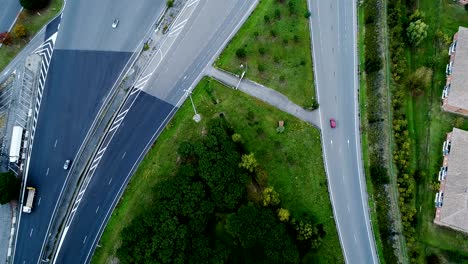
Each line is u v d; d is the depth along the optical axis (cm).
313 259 10069
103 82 11144
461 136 9731
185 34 11375
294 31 11288
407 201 9931
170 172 10588
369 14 11150
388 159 10200
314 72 11075
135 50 11312
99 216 10475
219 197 9888
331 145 10681
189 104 10969
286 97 10956
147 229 9662
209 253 9475
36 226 10462
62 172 10700
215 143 10169
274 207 10106
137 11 11506
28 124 10931
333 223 10294
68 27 11438
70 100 11050
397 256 9812
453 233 9775
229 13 11469
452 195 9419
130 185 10594
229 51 11225
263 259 9325
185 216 9831
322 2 11456
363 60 11081
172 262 9444
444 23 10819
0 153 10769
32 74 11206
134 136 10844
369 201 10350
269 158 10606
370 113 10656
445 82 10438
